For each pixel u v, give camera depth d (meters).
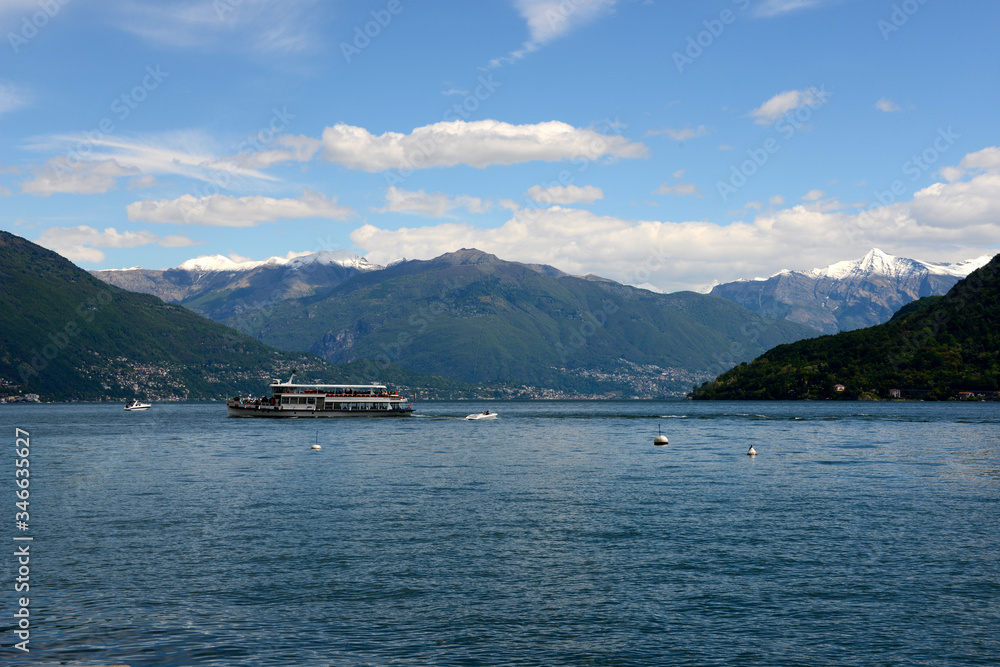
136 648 34.34
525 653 33.75
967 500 70.31
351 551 50.88
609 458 111.69
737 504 68.62
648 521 60.69
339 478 88.06
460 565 47.41
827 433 165.12
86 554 50.31
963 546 51.78
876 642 34.91
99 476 91.25
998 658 33.12
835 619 37.78
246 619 38.00
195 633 36.12
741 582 43.72
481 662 32.78
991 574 45.03
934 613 38.56
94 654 33.66
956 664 32.53
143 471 96.38
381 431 184.88
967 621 37.44
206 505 69.12
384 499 72.19
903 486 79.75
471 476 89.62
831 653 33.72
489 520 61.31
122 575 45.41
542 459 110.75
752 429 183.75
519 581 44.03
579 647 34.41
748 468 97.00
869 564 47.31
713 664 32.59
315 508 67.19
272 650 34.09
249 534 56.22
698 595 41.47
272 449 130.25
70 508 67.94
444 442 147.25
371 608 39.50
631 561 48.22
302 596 41.44
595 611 38.97
